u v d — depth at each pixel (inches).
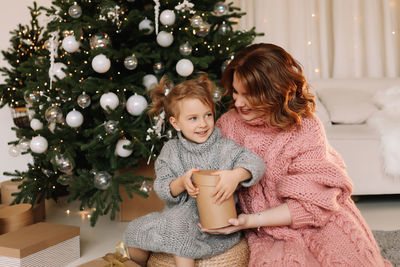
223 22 78.8
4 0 113.2
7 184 83.9
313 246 41.1
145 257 46.8
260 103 43.3
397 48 136.7
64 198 101.7
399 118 93.4
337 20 136.1
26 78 86.0
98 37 63.0
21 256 49.9
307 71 140.3
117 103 64.2
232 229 40.1
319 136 44.9
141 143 65.6
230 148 45.8
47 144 66.9
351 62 138.1
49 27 70.7
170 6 71.4
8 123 115.0
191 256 40.3
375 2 135.5
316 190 41.0
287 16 139.6
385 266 42.1
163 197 44.5
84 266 42.0
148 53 71.4
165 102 49.8
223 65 76.4
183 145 47.4
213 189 39.1
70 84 67.6
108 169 70.1
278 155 44.9
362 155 90.9
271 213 41.1
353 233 40.1
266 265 37.8
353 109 106.3
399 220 80.5
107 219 81.7
